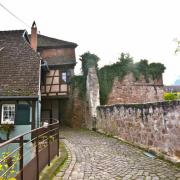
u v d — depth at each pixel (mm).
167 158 7633
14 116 13953
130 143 11094
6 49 16516
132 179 5848
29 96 13727
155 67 24172
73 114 22406
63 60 23750
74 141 12328
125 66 23297
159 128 8484
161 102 8297
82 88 22188
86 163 7512
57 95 22172
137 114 10531
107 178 5953
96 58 21844
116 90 22609
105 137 13898
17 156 4543
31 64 15328
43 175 5996
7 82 14516
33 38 18891
